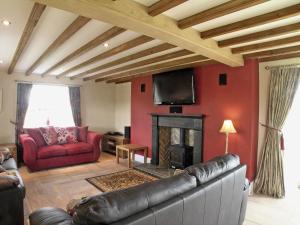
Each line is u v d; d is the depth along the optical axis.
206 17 2.11
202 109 4.22
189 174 1.80
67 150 5.06
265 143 3.68
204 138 4.19
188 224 1.59
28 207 3.07
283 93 3.49
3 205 2.07
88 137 5.71
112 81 6.78
